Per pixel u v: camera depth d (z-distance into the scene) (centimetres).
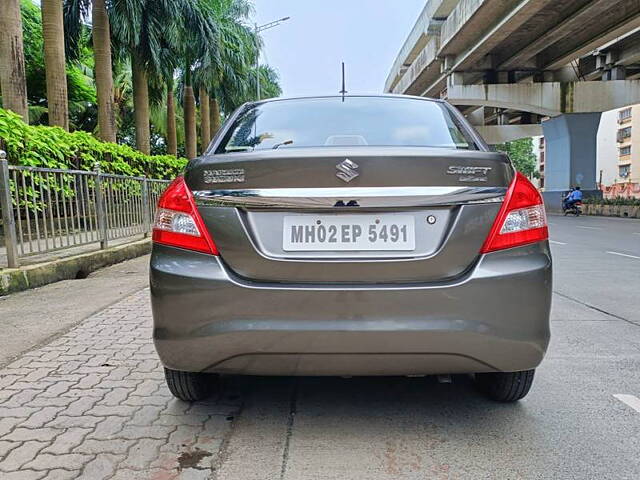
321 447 233
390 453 228
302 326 212
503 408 273
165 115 2953
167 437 242
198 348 219
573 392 296
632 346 385
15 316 455
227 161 223
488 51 2320
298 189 217
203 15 2052
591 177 2780
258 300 214
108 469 214
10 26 948
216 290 216
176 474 211
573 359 355
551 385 307
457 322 212
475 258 217
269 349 214
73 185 669
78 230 680
